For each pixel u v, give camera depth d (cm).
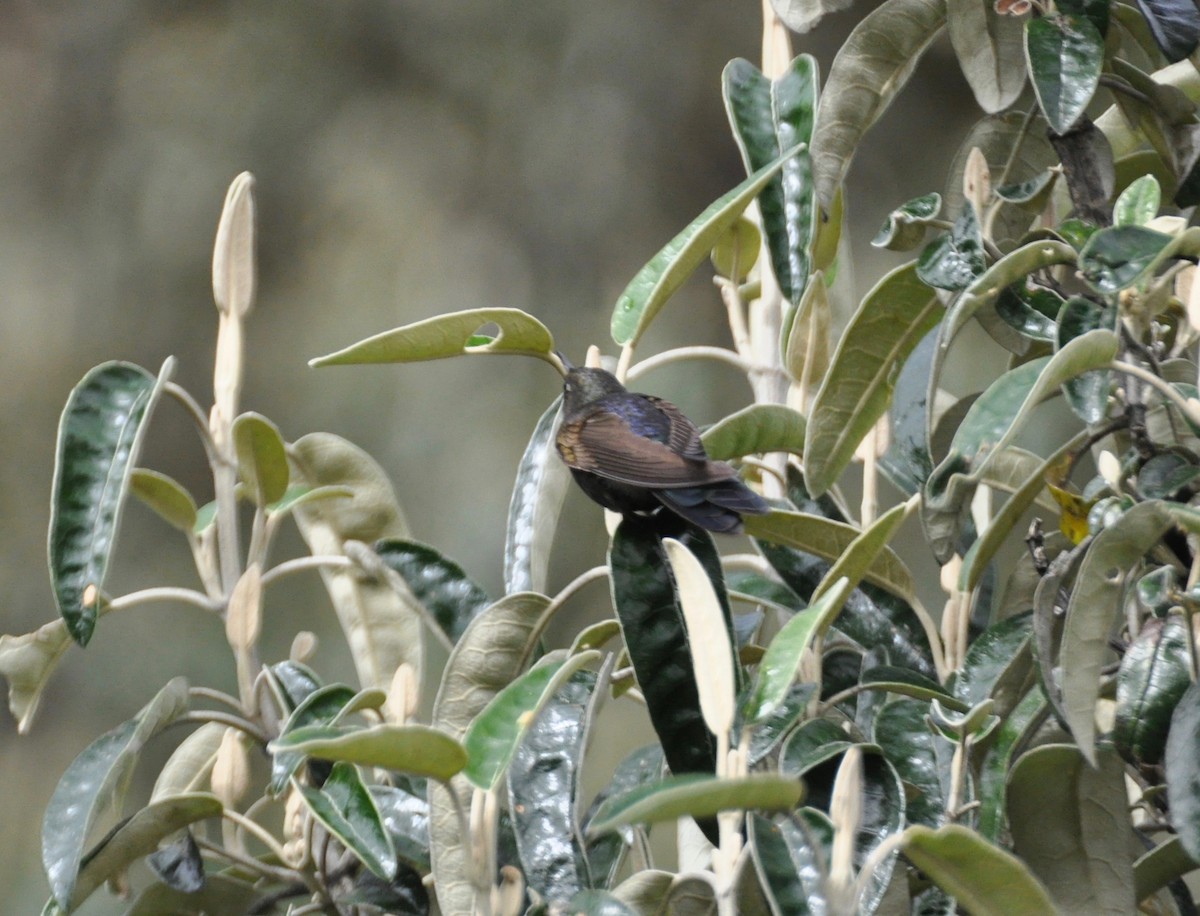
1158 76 570
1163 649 420
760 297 601
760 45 1977
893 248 533
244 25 1970
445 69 1956
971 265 467
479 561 1616
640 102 1959
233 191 523
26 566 1817
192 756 572
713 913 464
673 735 425
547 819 423
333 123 1936
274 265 1881
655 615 442
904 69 533
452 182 1920
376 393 1720
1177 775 385
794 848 376
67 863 450
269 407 1802
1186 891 461
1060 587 446
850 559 421
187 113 1950
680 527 491
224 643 1627
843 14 1880
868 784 399
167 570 1672
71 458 475
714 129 1969
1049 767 426
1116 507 429
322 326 1830
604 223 1920
